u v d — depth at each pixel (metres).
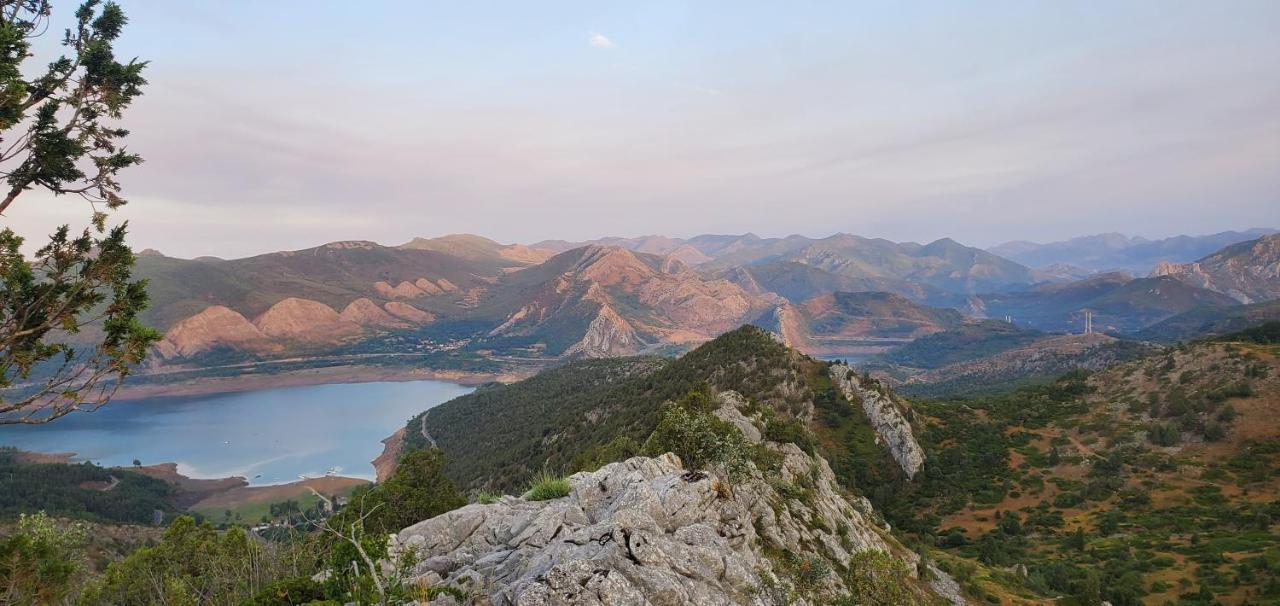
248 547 41.50
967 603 75.88
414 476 54.53
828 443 145.38
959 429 171.25
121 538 126.56
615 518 22.84
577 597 17.98
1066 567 101.81
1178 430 153.75
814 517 55.47
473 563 23.23
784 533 44.22
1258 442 141.12
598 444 121.94
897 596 39.44
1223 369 167.50
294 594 20.30
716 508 29.33
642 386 170.25
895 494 137.00
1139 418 165.25
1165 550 108.81
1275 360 161.88
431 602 18.69
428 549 25.23
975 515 132.00
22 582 20.61
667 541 22.50
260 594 20.06
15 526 116.00
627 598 18.38
